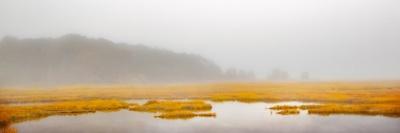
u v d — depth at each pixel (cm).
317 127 3281
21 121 3775
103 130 3266
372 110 4084
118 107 4956
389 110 4022
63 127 3419
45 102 6062
